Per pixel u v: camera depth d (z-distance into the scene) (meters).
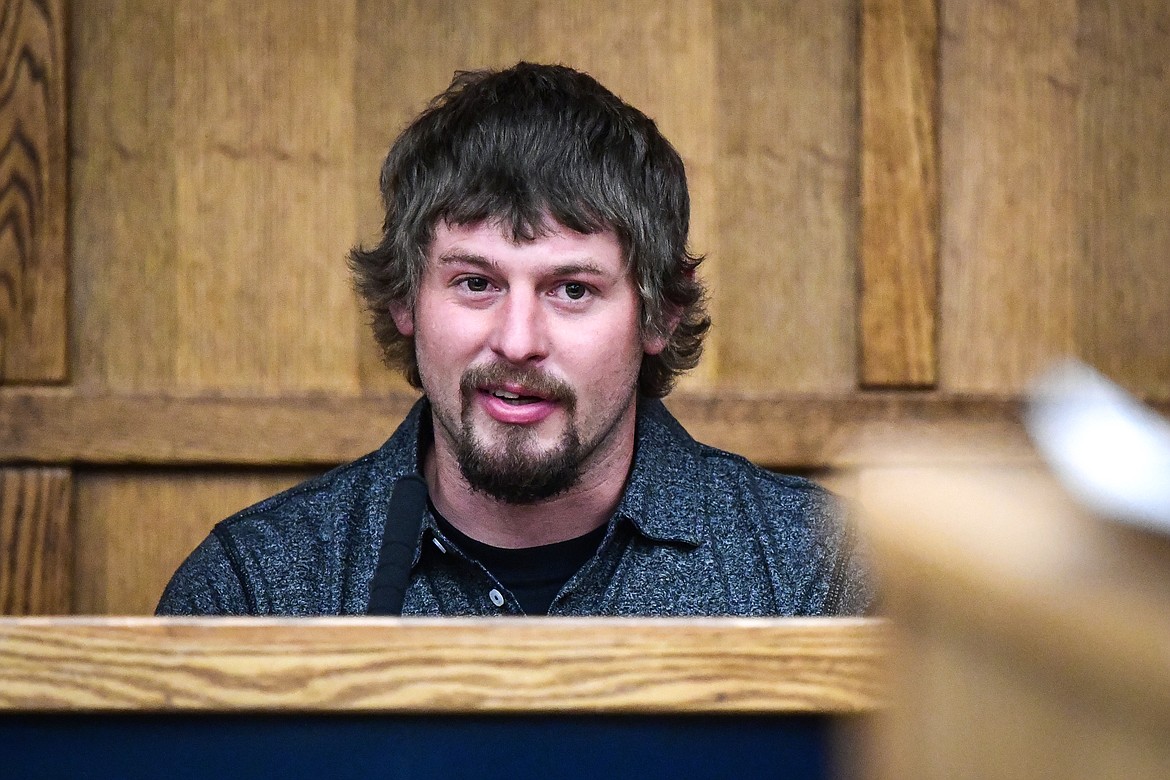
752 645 2.39
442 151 4.44
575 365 4.28
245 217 6.66
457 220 4.28
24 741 2.42
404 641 2.38
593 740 2.42
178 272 6.66
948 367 6.87
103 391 6.57
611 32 6.74
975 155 6.85
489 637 2.38
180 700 2.37
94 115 6.62
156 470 6.66
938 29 6.80
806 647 2.39
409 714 2.41
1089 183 6.91
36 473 6.55
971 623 0.88
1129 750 0.83
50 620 2.40
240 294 6.66
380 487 4.79
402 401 6.66
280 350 6.68
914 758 0.90
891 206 6.79
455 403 4.34
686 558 4.64
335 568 4.62
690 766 2.42
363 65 6.68
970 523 0.89
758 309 6.80
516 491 4.34
